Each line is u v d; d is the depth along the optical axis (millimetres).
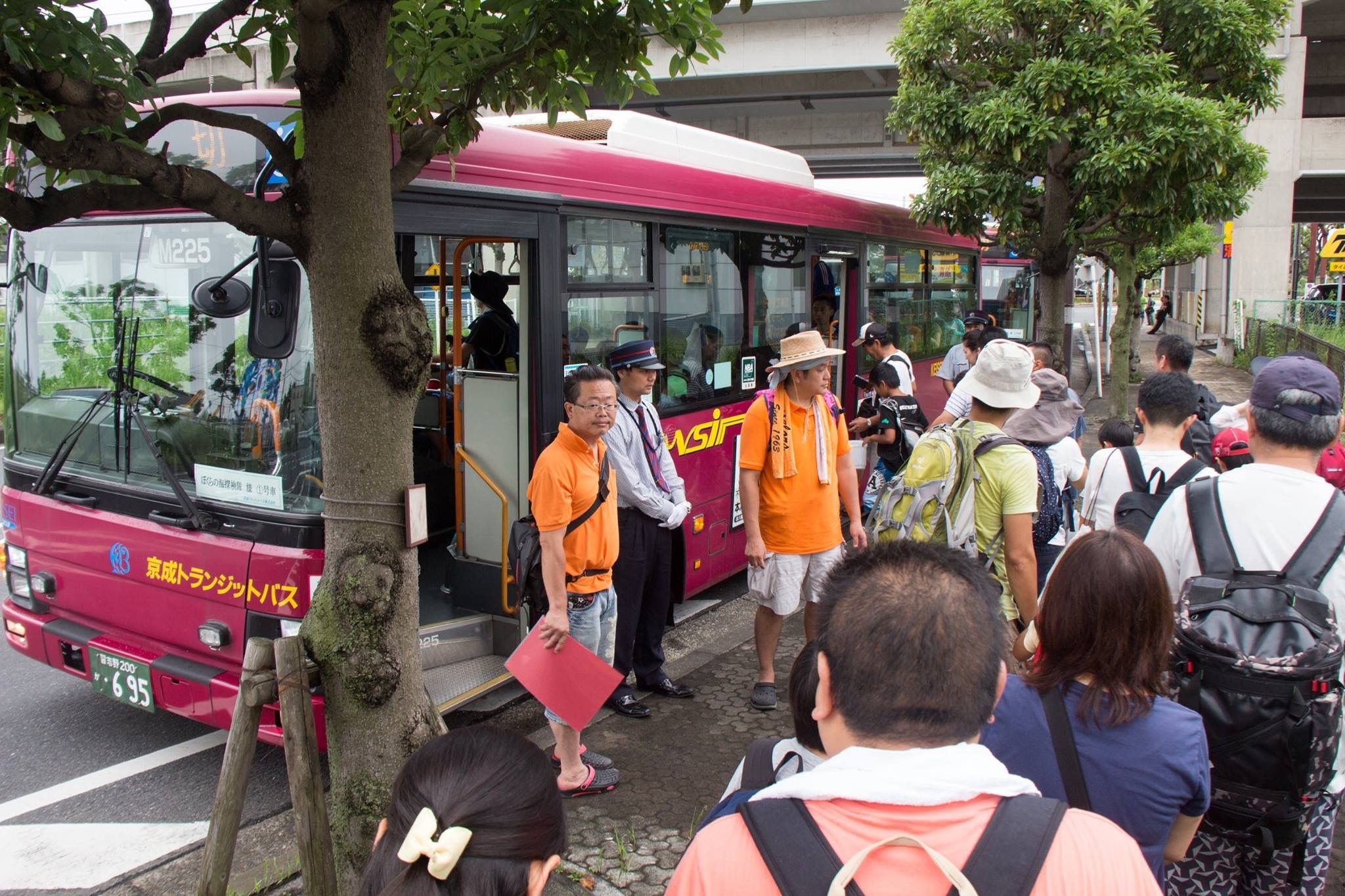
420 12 3092
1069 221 9680
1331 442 2732
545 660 3906
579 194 5172
